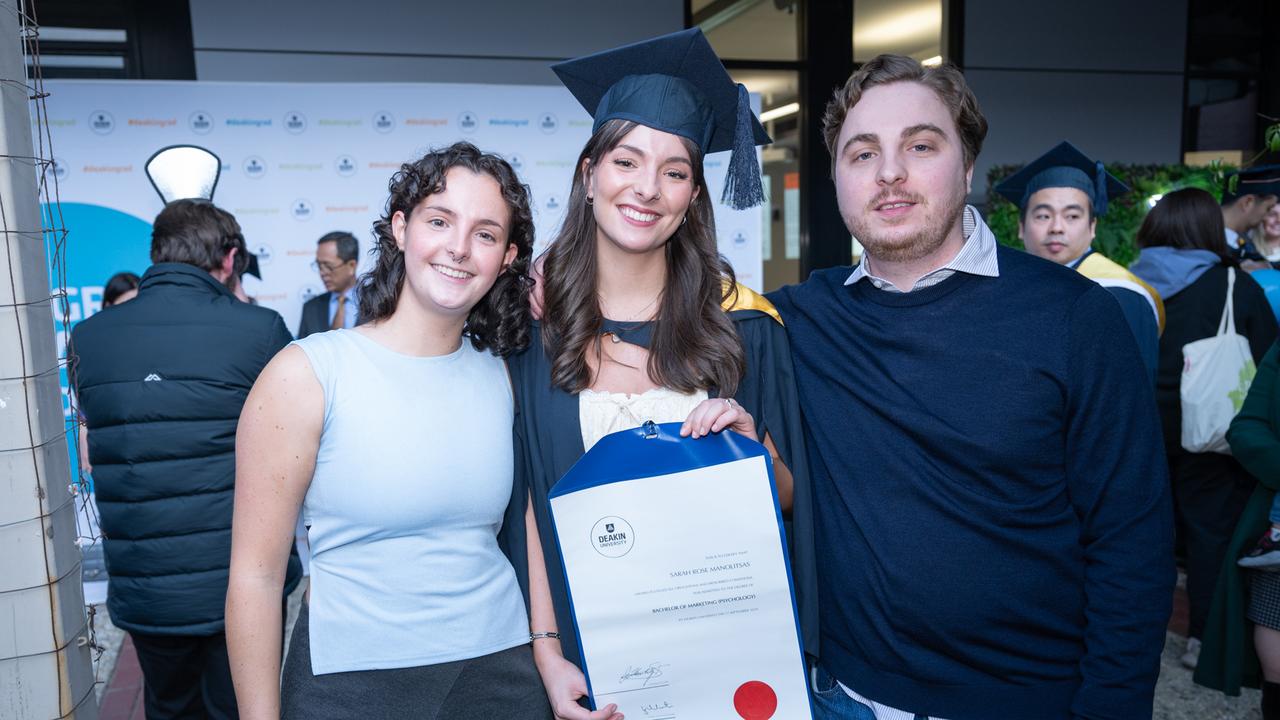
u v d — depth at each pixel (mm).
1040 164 3127
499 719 1393
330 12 5051
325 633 1324
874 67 1401
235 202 4332
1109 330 1305
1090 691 1293
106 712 3047
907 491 1356
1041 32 6102
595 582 1350
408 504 1311
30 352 1259
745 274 4902
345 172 4426
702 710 1374
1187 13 6305
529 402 1523
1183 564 4234
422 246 1301
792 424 1523
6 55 1234
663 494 1346
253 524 1312
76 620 1345
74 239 4152
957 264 1369
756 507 1350
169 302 2254
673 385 1496
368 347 1354
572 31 5410
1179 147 6414
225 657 2301
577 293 1523
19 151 1256
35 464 1266
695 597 1356
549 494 1343
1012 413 1310
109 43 4777
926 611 1338
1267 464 2004
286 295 4426
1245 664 2127
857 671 1436
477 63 5297
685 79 1507
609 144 1455
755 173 1569
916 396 1355
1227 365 3012
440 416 1348
